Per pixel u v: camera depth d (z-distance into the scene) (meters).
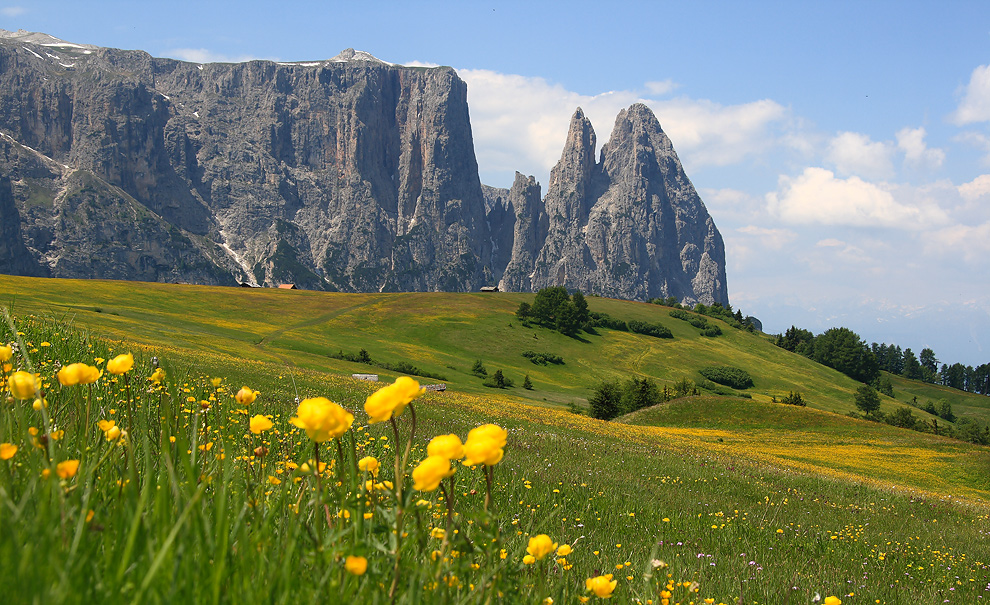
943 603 7.99
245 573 1.32
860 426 60.50
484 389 89.12
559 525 7.50
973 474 41.88
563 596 2.53
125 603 1.14
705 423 62.00
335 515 1.82
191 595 1.16
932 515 21.80
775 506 17.02
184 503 1.57
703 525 11.43
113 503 1.73
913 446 53.19
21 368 4.35
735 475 23.11
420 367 97.38
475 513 1.76
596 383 115.44
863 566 10.26
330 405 1.54
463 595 1.88
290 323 117.75
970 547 15.00
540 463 15.34
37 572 0.97
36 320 8.33
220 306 119.31
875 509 21.16
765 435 56.81
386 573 1.63
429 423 20.17
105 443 2.18
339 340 108.00
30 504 1.37
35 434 2.08
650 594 3.08
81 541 1.29
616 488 13.85
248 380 22.52
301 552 1.57
